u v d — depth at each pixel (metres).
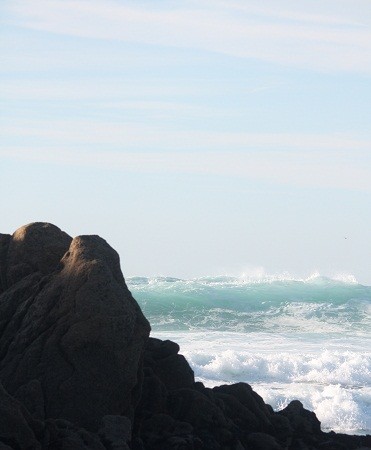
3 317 18.30
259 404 20.30
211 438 17.91
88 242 18.20
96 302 17.28
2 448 13.88
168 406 18.59
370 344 46.22
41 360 17.19
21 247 19.05
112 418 16.39
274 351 41.56
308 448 19.30
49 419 16.03
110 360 17.16
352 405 29.03
